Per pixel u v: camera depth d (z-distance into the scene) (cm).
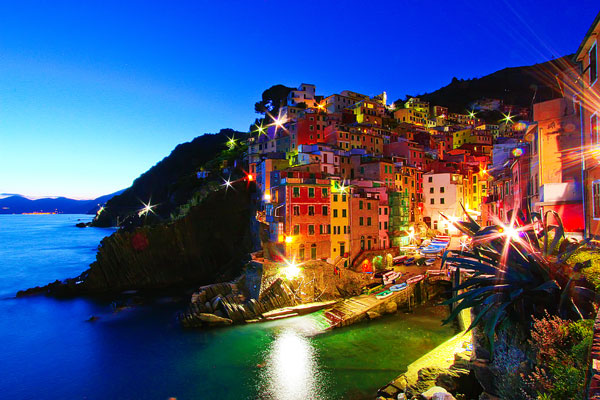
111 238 6819
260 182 7194
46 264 9656
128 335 4125
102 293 6288
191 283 7006
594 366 667
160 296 5994
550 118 2830
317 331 3919
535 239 1514
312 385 2853
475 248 1595
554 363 1000
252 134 11950
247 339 3809
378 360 3228
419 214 7844
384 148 9094
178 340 3897
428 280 5034
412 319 4241
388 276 5066
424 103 13838
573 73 2748
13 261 10106
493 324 1300
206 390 2867
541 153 2848
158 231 7169
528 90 19550
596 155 2011
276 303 4528
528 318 1368
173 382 3017
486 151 10669
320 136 8612
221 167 10656
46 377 3186
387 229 6391
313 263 4944
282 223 5009
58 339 4069
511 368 1259
